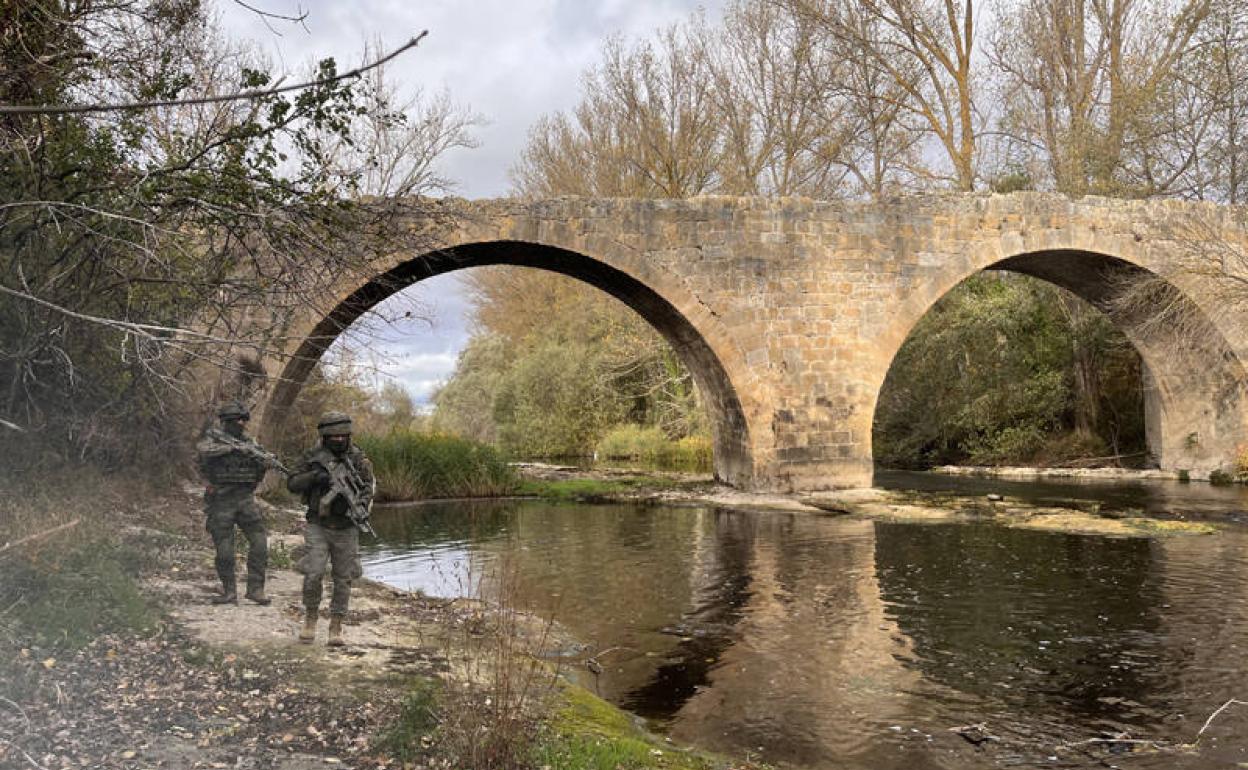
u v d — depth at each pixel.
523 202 17.83
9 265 7.87
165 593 7.30
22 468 8.39
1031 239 20.23
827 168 27.67
